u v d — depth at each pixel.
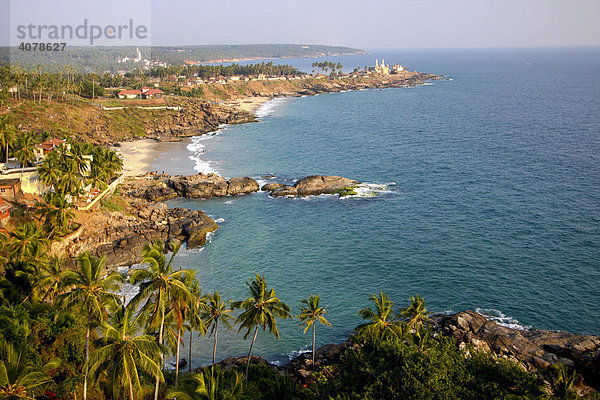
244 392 47.78
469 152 176.62
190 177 138.25
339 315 75.19
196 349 67.88
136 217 108.38
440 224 109.44
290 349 67.94
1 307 56.06
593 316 72.06
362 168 158.50
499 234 102.69
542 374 56.12
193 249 98.56
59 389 48.78
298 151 184.88
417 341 57.41
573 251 93.38
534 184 135.88
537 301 76.38
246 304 53.19
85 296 43.66
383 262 91.88
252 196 132.50
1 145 103.38
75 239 91.44
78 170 107.81
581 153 168.38
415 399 39.47
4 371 34.72
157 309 42.31
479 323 67.00
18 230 71.38
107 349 36.84
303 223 112.50
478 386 42.84
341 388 44.62
